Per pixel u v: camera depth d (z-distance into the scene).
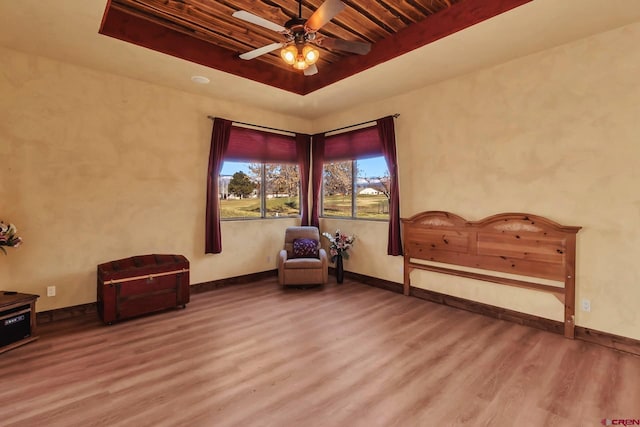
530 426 1.90
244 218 5.09
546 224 3.21
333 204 5.59
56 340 3.01
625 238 2.81
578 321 3.06
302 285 4.79
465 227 3.82
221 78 3.90
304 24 2.40
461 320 3.54
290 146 5.58
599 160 2.92
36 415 1.97
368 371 2.49
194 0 2.81
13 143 3.21
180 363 2.60
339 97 4.57
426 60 3.40
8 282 3.21
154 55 3.30
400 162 4.47
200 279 4.56
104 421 1.92
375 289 4.71
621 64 2.78
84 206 3.63
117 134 3.83
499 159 3.54
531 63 3.28
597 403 2.11
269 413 2.00
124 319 3.51
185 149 4.38
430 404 2.09
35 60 3.30
